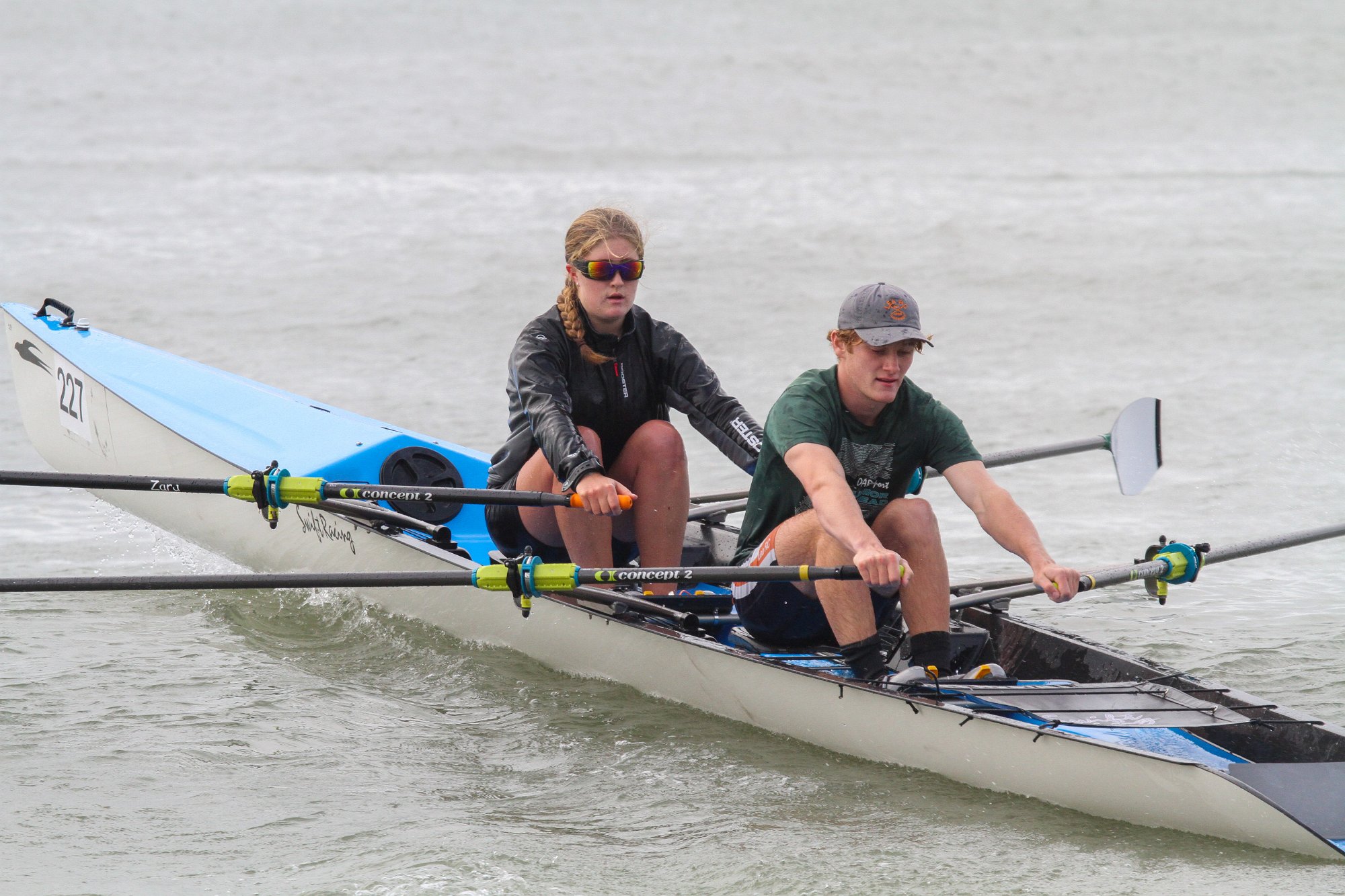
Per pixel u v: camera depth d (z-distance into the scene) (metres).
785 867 15.10
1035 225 73.88
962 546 29.88
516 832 16.11
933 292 57.97
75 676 21.27
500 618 22.91
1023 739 16.58
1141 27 194.88
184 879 14.84
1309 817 15.23
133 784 17.39
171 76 145.50
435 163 100.75
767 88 146.00
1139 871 14.90
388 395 41.66
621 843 15.83
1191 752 16.42
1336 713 20.08
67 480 19.92
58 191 84.12
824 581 17.83
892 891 14.55
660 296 57.19
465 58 164.00
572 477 19.30
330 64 157.50
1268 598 26.00
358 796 17.22
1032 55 168.38
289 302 55.41
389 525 24.53
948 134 119.38
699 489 33.31
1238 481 33.69
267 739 19.11
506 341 49.56
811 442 17.42
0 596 25.50
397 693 21.42
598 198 84.69
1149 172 94.75
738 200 84.06
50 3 193.88
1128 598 26.19
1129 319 52.34
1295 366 44.62
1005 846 15.64
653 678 20.72
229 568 28.03
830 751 18.53
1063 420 39.22
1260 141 110.94
